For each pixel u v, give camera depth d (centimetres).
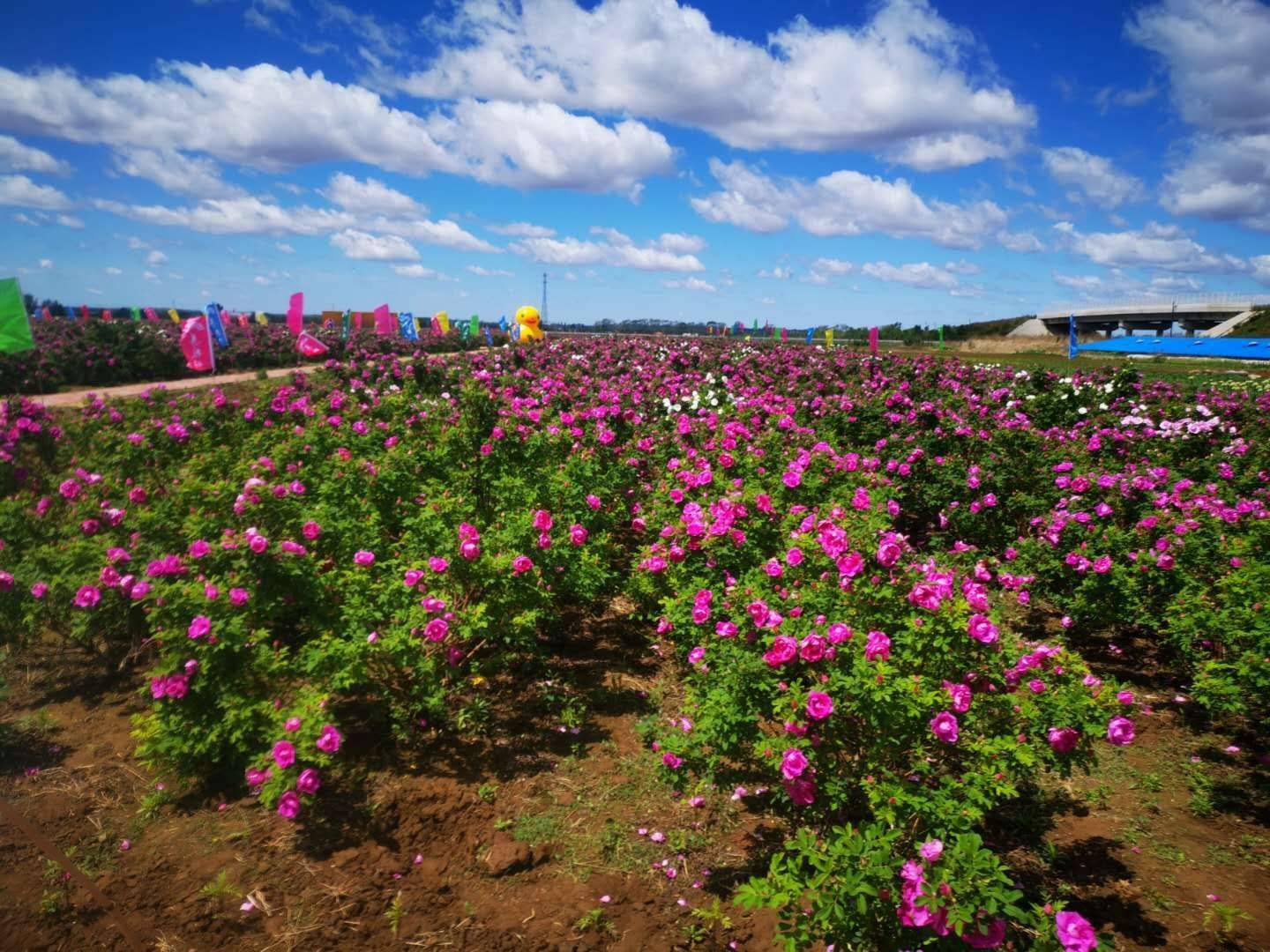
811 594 365
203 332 1650
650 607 576
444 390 1377
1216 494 677
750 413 912
